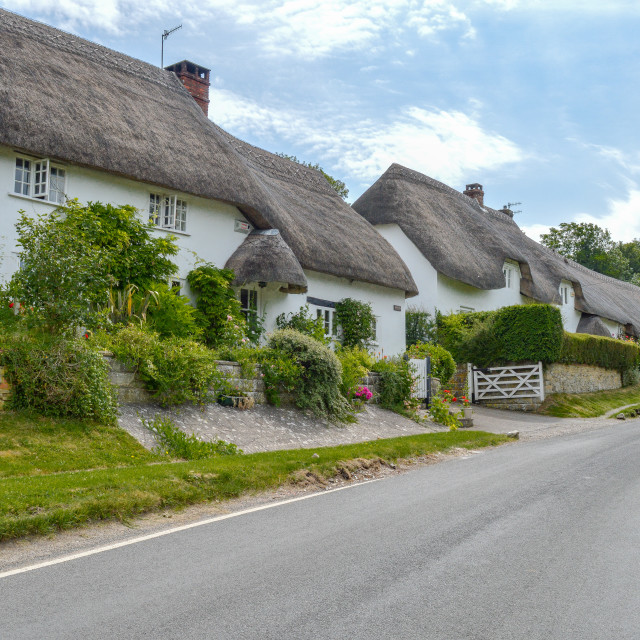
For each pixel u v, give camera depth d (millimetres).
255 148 25766
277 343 15344
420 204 31141
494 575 5242
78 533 6297
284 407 14727
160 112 19656
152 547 5898
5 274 14977
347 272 22406
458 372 26266
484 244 32344
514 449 13523
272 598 4629
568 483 9273
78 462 9062
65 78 17344
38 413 10070
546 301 35875
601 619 4387
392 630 4125
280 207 21406
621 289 50781
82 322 11133
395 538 6277
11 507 6332
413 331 27828
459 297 30266
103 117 17031
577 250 74625
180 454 10422
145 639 3916
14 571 5148
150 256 16141
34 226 11328
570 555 5816
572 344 26219
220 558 5566
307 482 9234
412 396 18906
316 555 5684
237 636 3982
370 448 11742
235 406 13391
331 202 26438
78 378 10344
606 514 7363
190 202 18891
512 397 24812
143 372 11820
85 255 11297
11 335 10359
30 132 14922
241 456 10211
